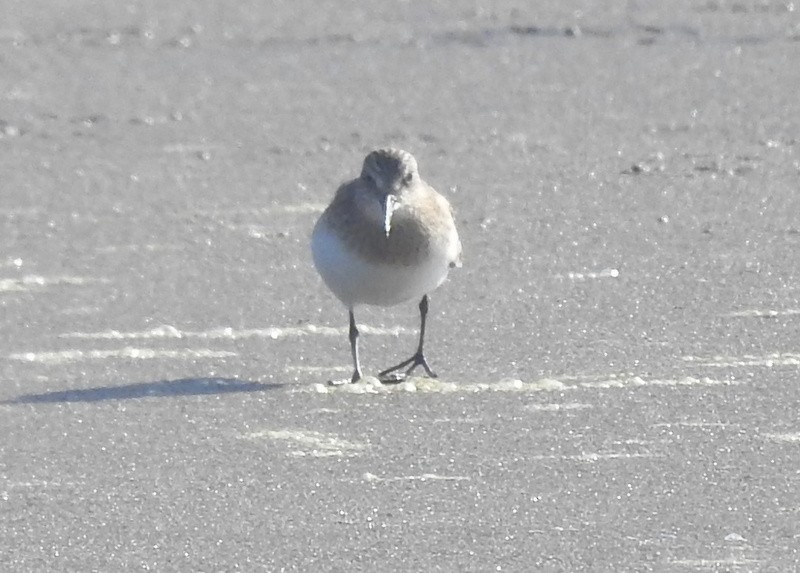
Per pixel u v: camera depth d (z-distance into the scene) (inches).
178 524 346.6
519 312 513.7
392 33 1132.5
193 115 898.1
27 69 1038.4
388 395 436.1
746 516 343.0
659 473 369.7
